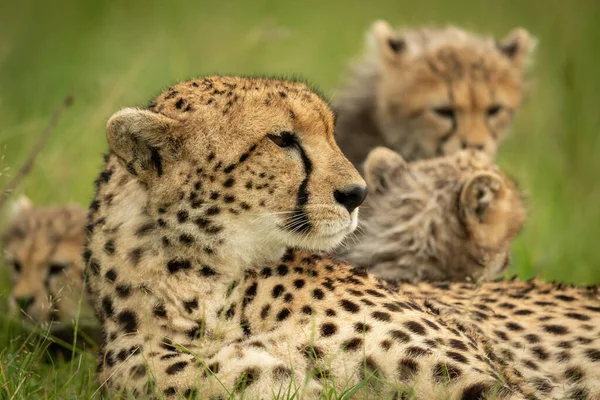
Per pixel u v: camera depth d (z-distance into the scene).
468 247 10.91
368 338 7.94
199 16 23.20
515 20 23.09
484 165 11.55
